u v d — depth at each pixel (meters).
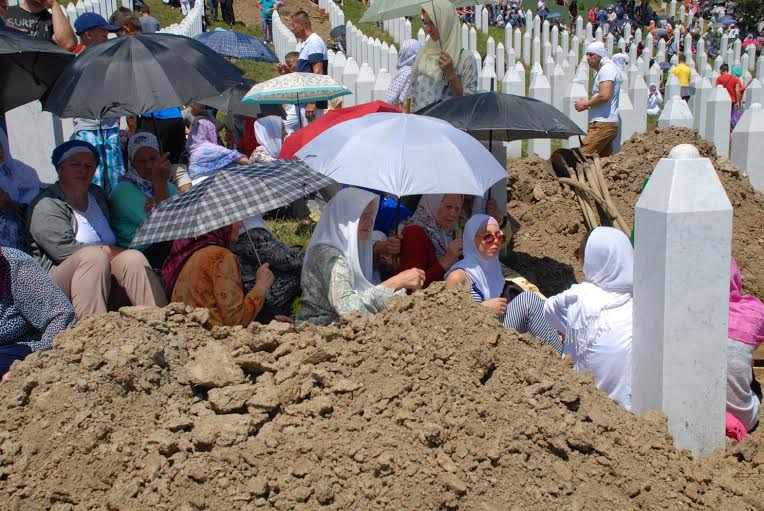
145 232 4.64
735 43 25.19
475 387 3.86
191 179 7.81
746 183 8.89
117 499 3.23
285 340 4.05
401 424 3.63
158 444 3.42
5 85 6.27
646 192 4.04
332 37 20.62
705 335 3.99
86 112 5.49
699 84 12.94
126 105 5.52
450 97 7.08
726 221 3.90
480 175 5.48
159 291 4.96
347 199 4.88
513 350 4.06
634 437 3.84
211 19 23.67
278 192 4.78
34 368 3.75
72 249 5.06
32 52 5.67
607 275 4.51
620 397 4.46
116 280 4.93
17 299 4.34
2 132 5.48
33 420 3.50
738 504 3.68
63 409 3.51
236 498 3.27
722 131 10.83
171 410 3.66
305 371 3.83
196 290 4.62
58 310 4.40
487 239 5.25
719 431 4.12
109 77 5.58
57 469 3.34
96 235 5.37
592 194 7.88
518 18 27.72
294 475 3.39
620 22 31.45
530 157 8.89
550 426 3.71
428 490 3.38
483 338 4.00
